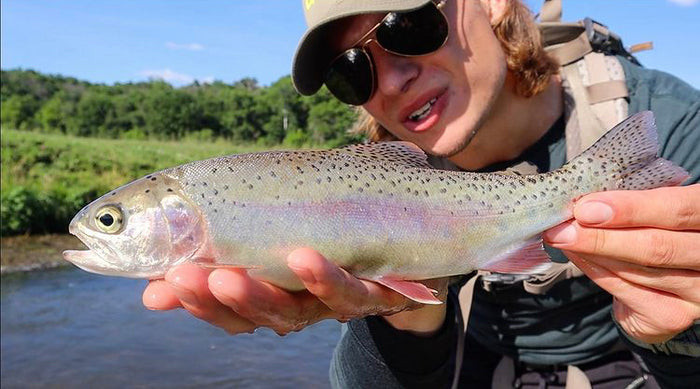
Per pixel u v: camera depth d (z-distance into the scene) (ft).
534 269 1.37
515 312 1.81
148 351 5.04
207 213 1.30
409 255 1.34
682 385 1.48
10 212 9.14
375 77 1.71
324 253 1.29
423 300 1.20
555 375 1.86
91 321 5.76
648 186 1.32
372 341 1.60
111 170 13.11
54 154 13.42
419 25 1.59
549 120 1.75
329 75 1.79
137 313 6.08
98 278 7.49
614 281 1.20
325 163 1.35
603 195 1.12
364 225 1.31
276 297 1.13
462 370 2.03
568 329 1.76
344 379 1.71
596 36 1.75
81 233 1.35
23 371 4.52
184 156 16.80
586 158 1.39
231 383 4.47
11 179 10.61
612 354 1.83
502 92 1.71
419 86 1.66
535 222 1.40
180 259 1.31
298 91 1.88
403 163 1.41
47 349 4.99
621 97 1.66
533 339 1.83
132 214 1.32
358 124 2.28
